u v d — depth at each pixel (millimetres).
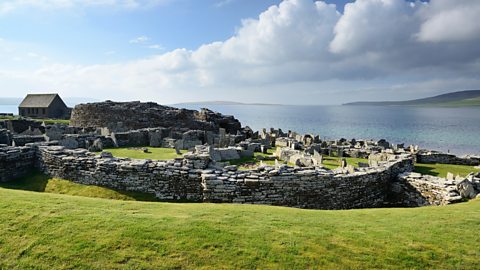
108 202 9930
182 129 38281
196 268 6082
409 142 73625
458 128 115188
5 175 15172
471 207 10797
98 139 24578
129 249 6539
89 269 5961
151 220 7938
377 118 192500
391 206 16000
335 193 13836
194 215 8680
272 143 34938
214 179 12836
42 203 8922
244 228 7762
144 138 29922
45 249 6484
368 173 14930
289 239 7250
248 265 6219
